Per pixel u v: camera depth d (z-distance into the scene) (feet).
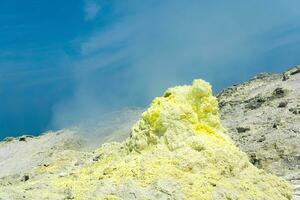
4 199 83.25
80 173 106.01
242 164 102.27
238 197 90.74
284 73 299.17
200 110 111.96
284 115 221.66
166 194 87.40
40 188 94.17
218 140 107.04
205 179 92.68
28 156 322.55
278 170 171.01
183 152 98.78
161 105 109.91
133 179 91.50
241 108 264.93
